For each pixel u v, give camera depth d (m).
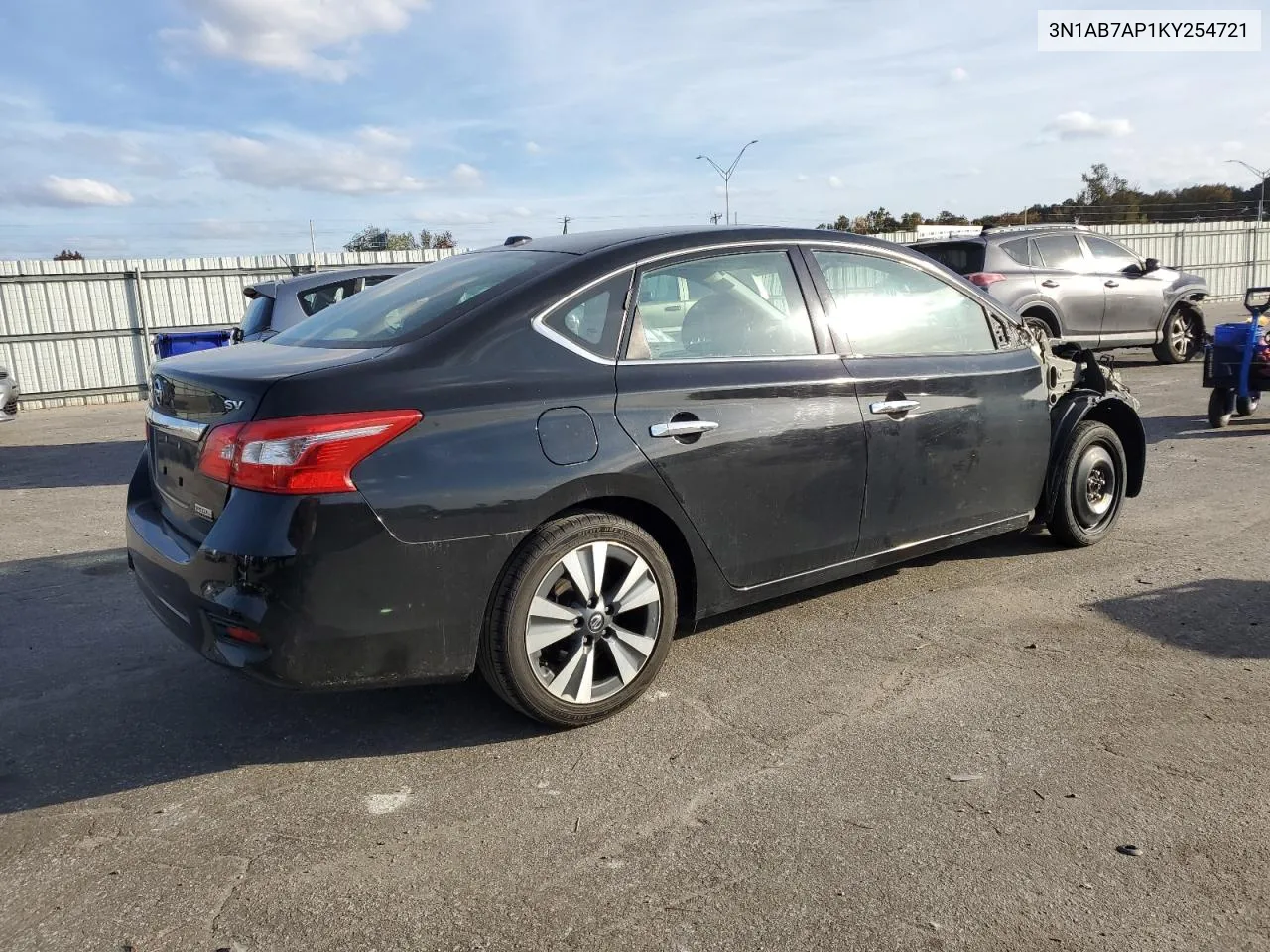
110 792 3.02
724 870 2.54
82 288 17.33
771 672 3.79
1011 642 4.02
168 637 4.39
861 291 4.16
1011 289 11.07
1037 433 4.73
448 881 2.53
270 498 2.82
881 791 2.90
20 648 4.27
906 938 2.26
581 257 3.52
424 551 2.95
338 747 3.29
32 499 7.74
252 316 8.96
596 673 3.43
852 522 3.99
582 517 3.27
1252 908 2.34
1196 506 6.10
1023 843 2.62
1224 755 3.07
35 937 2.33
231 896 2.48
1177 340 13.20
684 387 3.48
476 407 3.06
